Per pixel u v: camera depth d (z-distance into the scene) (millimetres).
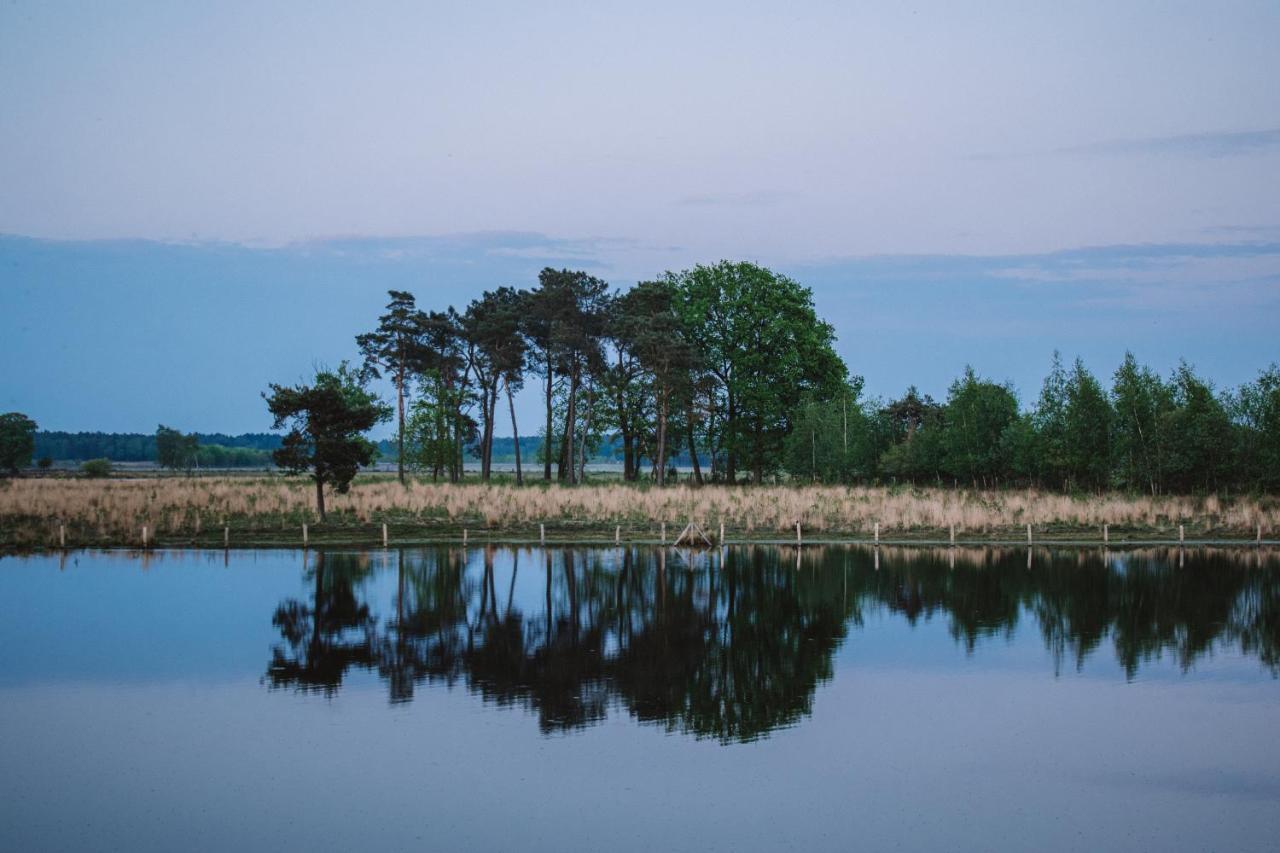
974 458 63750
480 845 14688
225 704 21188
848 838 14906
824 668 24062
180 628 28484
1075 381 59719
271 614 30438
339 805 16047
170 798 16344
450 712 20594
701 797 16359
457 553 43812
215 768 17609
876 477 70812
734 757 18094
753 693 21922
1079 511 51594
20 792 16641
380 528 49656
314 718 20250
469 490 58938
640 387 70812
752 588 35031
